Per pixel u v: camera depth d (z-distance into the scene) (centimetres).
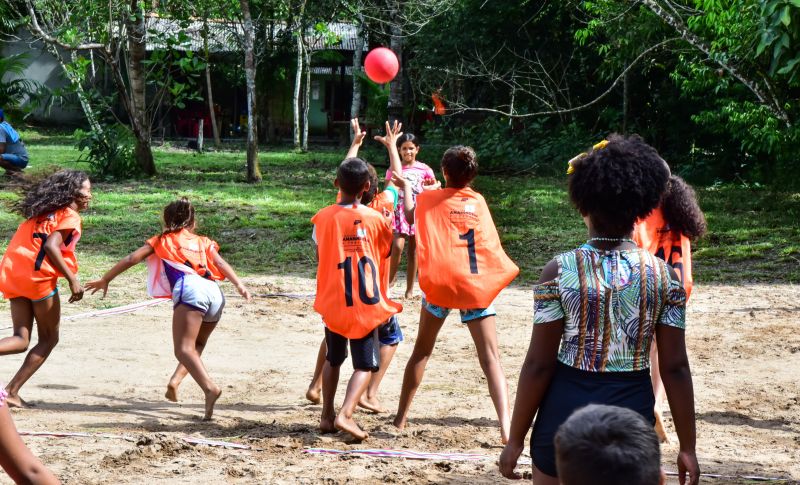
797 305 1083
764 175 2258
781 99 1645
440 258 599
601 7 2089
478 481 506
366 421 652
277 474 509
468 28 2764
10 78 3762
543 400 341
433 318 612
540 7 2656
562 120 2850
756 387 751
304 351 894
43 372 782
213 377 791
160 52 2191
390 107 2644
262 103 3838
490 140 2641
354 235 598
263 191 2016
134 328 955
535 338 338
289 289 1173
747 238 1470
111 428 610
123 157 2208
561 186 2217
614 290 330
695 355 861
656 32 1969
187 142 3653
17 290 661
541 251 1431
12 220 1547
